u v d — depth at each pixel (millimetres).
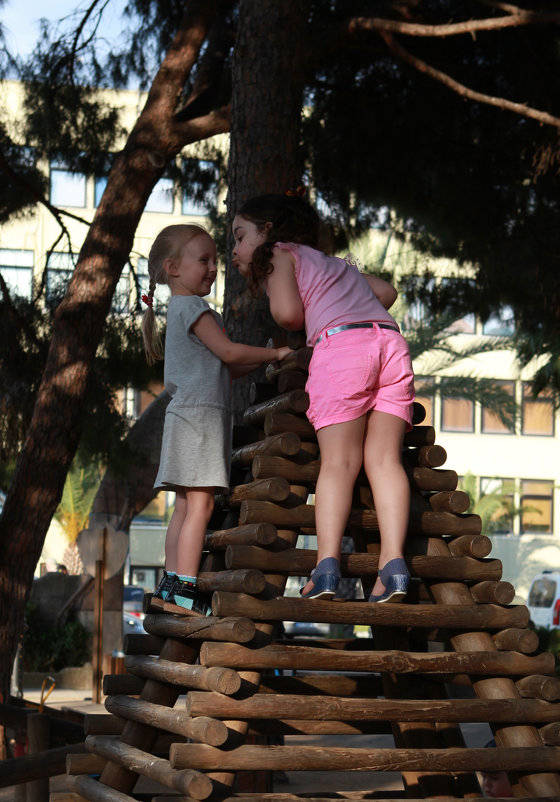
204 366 4160
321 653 3646
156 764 3734
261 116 7555
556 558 40750
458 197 10922
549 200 11078
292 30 7676
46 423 9336
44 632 19719
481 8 9797
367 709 3629
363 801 3926
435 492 4262
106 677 4516
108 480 17906
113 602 19000
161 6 11391
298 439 3922
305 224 4188
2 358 11664
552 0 9297
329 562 3678
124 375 12094
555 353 11945
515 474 41188
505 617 3941
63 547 35125
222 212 13773
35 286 12086
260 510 3822
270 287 4055
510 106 7812
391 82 10570
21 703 9148
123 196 9547
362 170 10977
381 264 12812
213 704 3459
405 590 3660
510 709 3799
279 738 8398
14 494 9297
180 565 4043
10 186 12344
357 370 3811
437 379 36875
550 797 3701
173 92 9523
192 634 3840
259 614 3613
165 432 4105
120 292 12258
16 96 12016
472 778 4570
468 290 12500
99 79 11906
